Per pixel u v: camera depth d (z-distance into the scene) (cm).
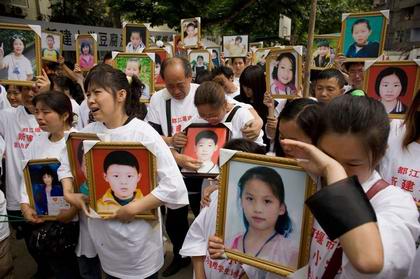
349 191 94
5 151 316
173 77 302
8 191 317
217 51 883
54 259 239
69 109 255
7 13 1112
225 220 141
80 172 209
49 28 922
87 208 202
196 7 1410
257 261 134
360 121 98
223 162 138
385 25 370
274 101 363
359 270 88
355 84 394
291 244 128
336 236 93
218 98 250
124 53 397
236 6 1485
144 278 207
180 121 315
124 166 188
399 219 100
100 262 222
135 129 201
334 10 1770
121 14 1493
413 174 194
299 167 123
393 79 240
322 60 519
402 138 203
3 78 306
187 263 344
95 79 195
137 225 197
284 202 128
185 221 325
